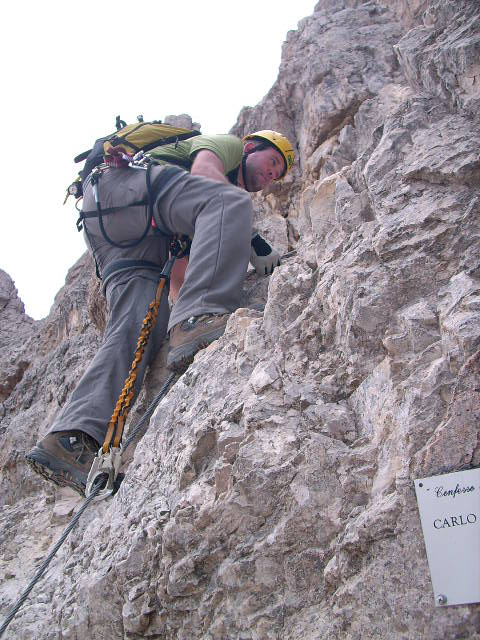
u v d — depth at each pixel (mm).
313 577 2051
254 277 4047
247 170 4332
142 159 3809
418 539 1878
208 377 2883
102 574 2523
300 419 2359
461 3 3373
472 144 2668
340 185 3100
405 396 2133
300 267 3035
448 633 1743
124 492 2852
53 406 5164
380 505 1977
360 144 4516
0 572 3568
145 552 2453
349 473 2135
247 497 2236
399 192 2719
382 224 2633
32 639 2646
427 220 2516
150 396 3621
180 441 2703
